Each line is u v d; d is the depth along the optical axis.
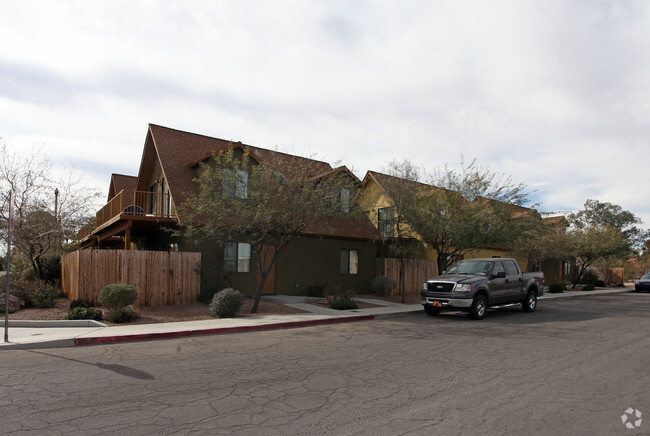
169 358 7.91
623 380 6.70
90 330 10.30
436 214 16.86
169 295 14.59
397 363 7.68
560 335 10.83
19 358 7.84
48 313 12.34
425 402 5.56
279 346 9.13
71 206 18.39
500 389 6.17
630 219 48.41
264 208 12.84
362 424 4.78
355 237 21.22
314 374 6.87
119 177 25.05
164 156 18.23
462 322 13.11
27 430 4.50
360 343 9.54
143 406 5.28
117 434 4.42
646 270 47.25
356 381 6.49
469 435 4.51
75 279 13.84
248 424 4.73
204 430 4.55
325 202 14.12
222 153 15.66
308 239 20.02
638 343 9.83
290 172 14.32
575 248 29.53
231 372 6.95
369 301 18.09
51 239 17.42
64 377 6.56
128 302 11.92
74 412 5.05
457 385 6.35
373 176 23.19
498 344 9.55
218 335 10.47
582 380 6.69
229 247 17.58
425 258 23.45
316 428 4.64
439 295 13.84
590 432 4.64
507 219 17.02
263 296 18.23
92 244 26.83
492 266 14.62
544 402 5.62
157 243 19.50
